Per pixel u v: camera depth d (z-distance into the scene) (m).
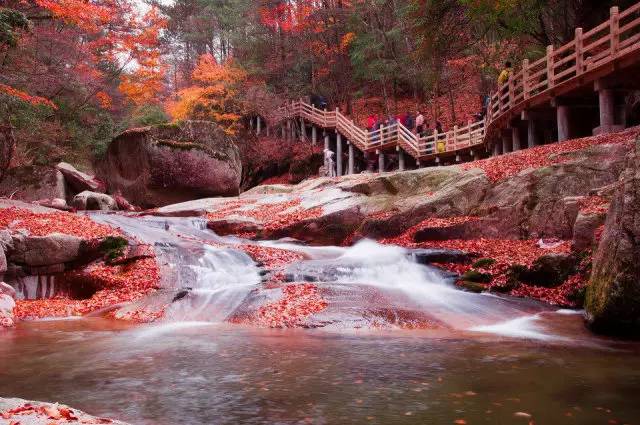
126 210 19.92
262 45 37.62
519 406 4.09
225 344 6.50
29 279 10.38
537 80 24.98
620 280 6.52
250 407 4.10
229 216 16.17
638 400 4.25
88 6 17.77
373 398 4.29
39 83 20.84
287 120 34.56
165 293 9.68
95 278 10.44
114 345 6.52
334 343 6.52
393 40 34.97
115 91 32.84
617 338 6.79
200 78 32.94
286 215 15.48
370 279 10.55
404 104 39.50
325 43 37.06
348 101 38.38
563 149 13.40
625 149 11.78
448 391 4.48
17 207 13.56
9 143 16.33
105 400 4.32
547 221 11.81
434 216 13.77
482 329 7.44
